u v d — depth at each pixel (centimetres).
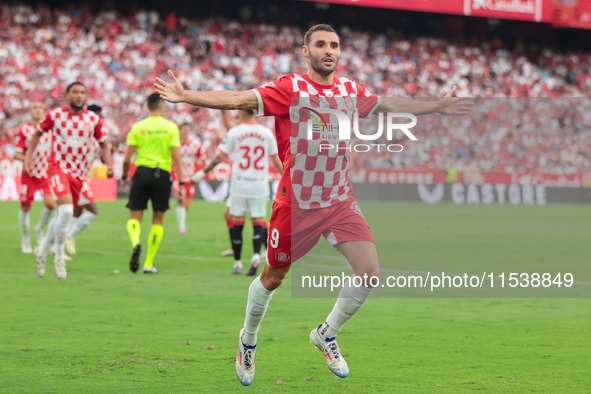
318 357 713
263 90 593
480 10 5447
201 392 580
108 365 662
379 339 804
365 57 5544
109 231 2212
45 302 1006
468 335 827
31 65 4125
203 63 4881
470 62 5941
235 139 1311
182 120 4247
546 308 1027
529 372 652
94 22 4559
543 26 6250
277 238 609
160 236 1356
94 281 1223
